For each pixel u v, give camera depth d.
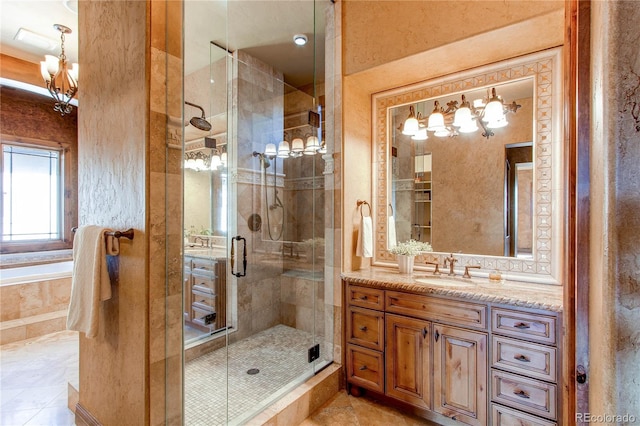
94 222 1.75
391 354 2.07
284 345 2.87
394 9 2.19
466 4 1.91
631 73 0.45
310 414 2.05
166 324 1.42
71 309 1.61
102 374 1.66
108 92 1.63
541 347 1.57
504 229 2.21
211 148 2.65
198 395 2.09
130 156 1.46
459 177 2.40
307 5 2.52
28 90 3.83
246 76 3.14
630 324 0.45
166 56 1.43
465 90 2.35
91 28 1.79
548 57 2.02
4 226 4.08
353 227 2.58
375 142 2.78
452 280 2.18
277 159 3.37
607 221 0.47
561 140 1.98
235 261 2.88
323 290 2.59
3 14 2.80
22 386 2.30
